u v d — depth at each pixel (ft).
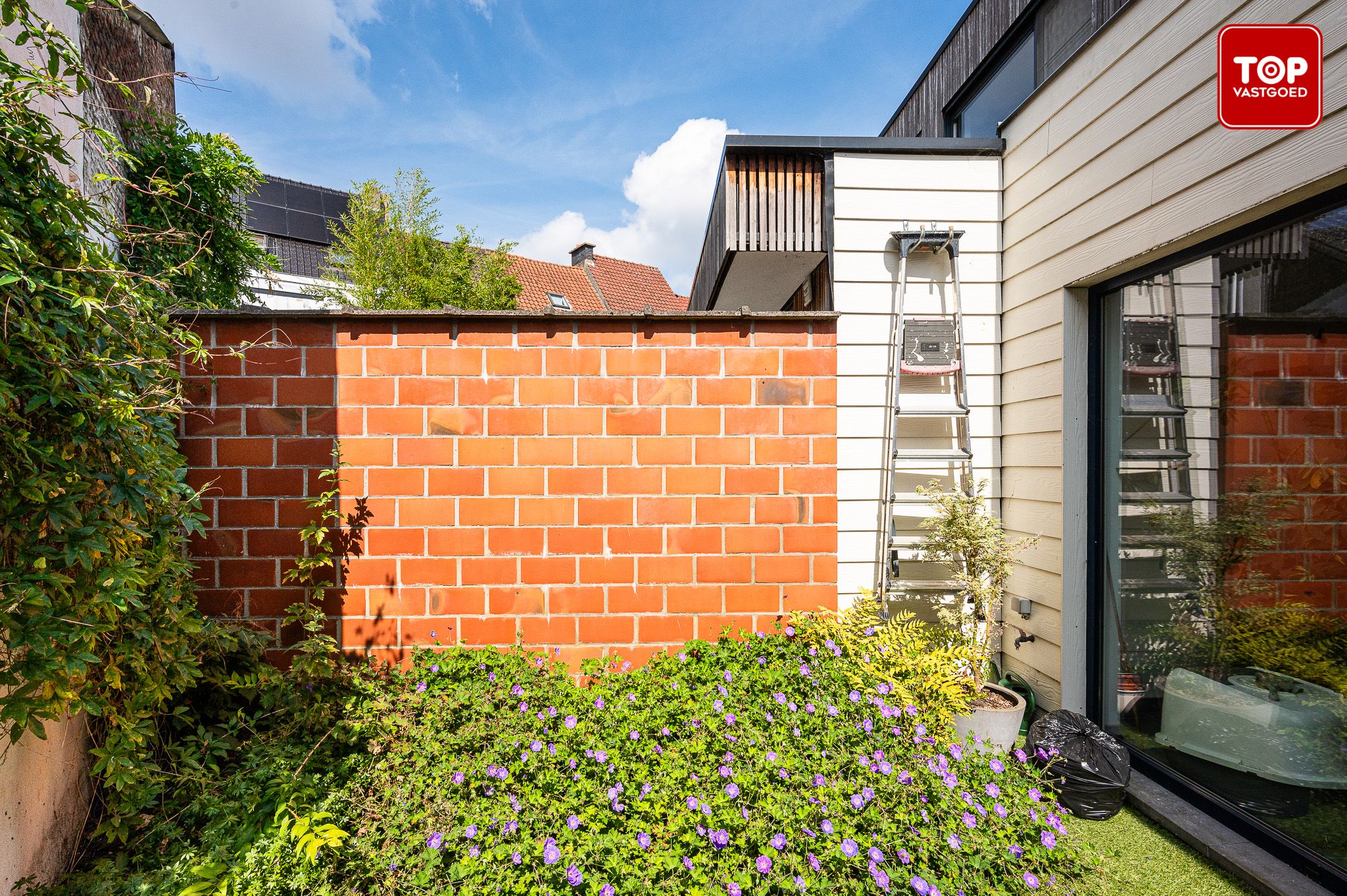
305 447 8.97
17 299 4.81
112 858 6.57
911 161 12.39
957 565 12.12
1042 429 10.94
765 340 9.39
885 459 12.17
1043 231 10.98
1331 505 6.79
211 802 6.82
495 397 9.17
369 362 9.03
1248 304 7.72
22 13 5.20
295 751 7.55
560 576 9.25
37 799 6.18
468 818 6.49
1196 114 7.85
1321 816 6.82
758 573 9.44
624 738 7.67
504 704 8.27
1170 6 8.21
